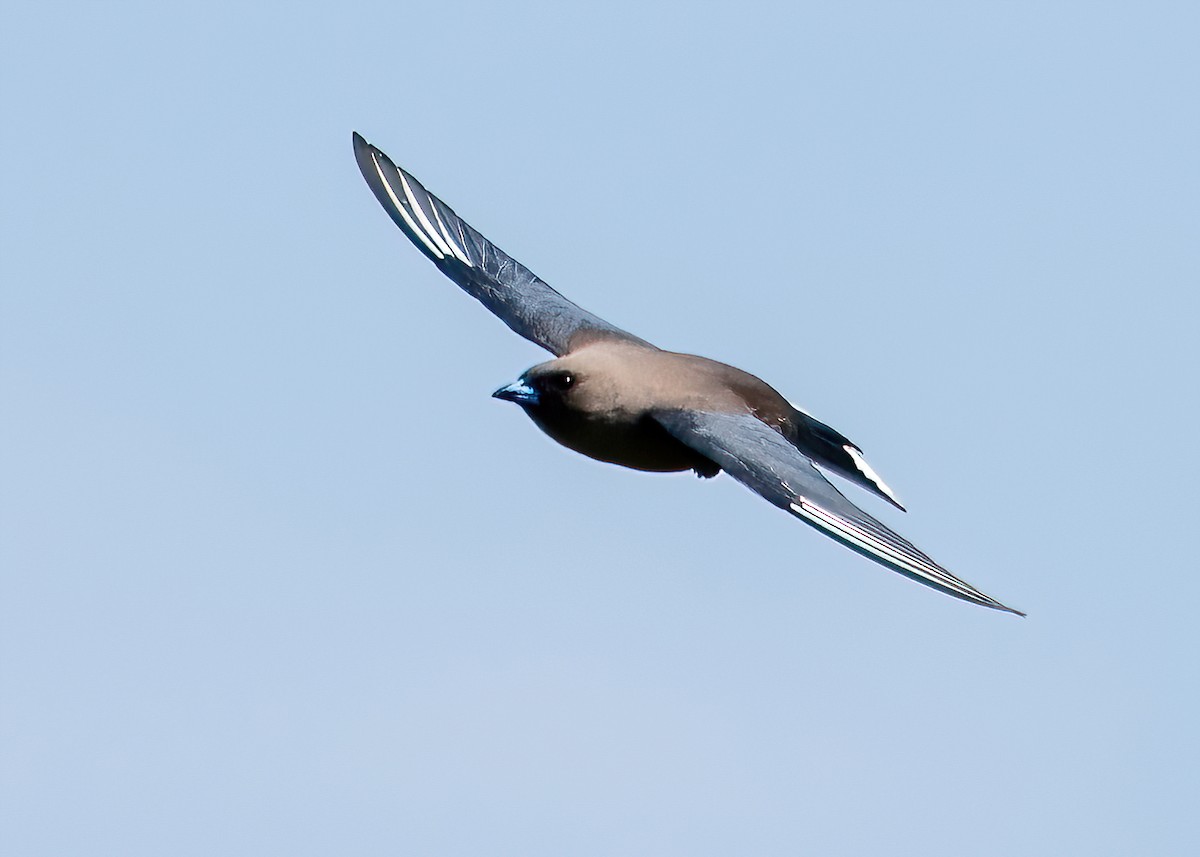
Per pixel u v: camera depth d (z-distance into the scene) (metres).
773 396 16.20
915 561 13.55
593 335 17.02
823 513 14.20
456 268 17.73
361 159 18.14
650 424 15.70
